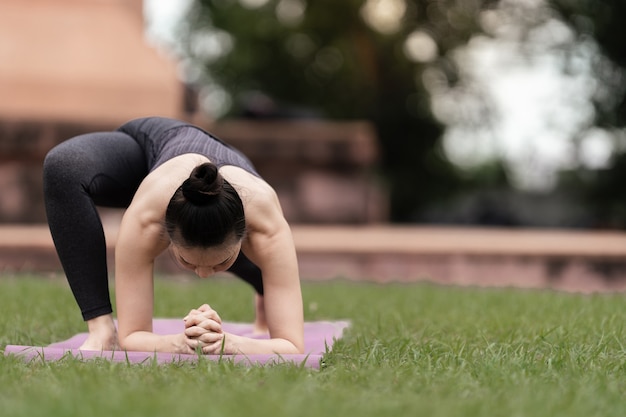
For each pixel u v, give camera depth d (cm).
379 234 1314
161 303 706
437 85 2595
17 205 1305
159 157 437
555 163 2367
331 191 1416
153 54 1474
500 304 706
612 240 1348
